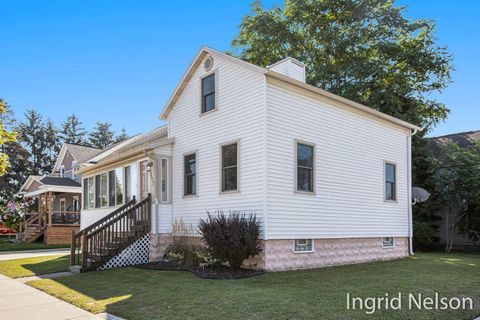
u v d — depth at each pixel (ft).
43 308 22.90
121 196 52.11
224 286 27.22
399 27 75.10
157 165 44.21
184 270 35.01
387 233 47.55
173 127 46.47
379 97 69.87
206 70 42.29
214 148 40.06
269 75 35.24
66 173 108.88
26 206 94.68
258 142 35.14
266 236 33.68
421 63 73.05
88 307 22.57
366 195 44.96
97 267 37.78
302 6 78.43
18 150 145.48
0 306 23.66
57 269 38.88
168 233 43.62
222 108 39.65
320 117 40.19
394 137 50.78
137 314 20.61
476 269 37.01
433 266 39.17
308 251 37.45
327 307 21.17
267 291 25.32
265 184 34.06
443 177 62.13
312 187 38.42
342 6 77.77
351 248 42.24
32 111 176.35
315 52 79.71
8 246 74.43
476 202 59.00
